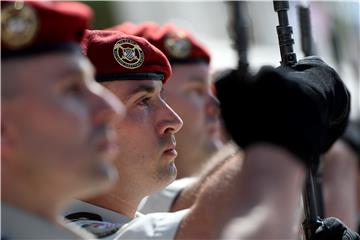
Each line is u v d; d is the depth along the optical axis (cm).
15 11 414
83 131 407
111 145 417
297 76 524
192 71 910
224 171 467
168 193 744
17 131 407
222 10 1578
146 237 549
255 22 1582
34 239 414
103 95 418
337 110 540
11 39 410
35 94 406
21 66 409
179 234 534
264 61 1524
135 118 622
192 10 1576
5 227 414
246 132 393
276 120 390
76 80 414
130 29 922
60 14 416
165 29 920
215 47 1451
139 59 630
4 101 408
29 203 414
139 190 624
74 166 404
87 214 608
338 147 1050
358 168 1065
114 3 1498
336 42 1235
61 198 412
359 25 1304
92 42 629
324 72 536
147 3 1528
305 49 746
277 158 388
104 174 411
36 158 405
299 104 393
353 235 593
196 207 500
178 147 898
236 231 385
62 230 422
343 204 1048
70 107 406
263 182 387
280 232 384
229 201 405
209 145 909
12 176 411
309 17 748
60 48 415
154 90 631
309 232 589
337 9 1309
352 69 1268
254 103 394
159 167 627
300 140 389
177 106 910
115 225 582
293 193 390
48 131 404
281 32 579
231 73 405
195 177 740
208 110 915
